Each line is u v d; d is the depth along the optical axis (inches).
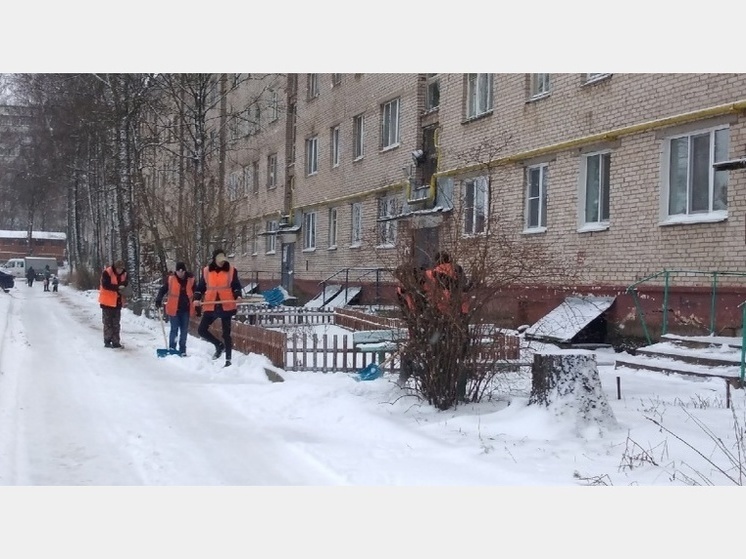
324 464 253.4
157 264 1302.9
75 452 271.3
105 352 563.8
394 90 989.2
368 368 422.9
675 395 370.3
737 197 494.6
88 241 2230.6
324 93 1203.9
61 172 1674.5
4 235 3572.8
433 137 911.0
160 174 1298.0
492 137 757.9
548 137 677.9
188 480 238.7
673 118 542.0
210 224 890.1
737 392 372.2
